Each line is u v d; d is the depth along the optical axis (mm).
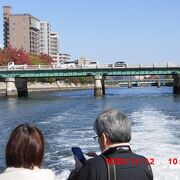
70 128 31797
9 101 83000
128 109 52406
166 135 24969
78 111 51594
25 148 3977
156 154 18172
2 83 144000
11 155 3980
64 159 18859
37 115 46969
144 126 30703
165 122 33656
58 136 27109
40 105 67312
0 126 36094
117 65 100688
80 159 4512
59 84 196625
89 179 4086
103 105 63344
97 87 101938
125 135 4336
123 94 114375
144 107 56062
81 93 133500
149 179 4227
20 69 101875
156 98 84062
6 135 29328
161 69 99938
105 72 101812
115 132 4293
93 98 89875
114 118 4371
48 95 116000
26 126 4141
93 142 23562
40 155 4047
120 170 4117
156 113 44375
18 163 3977
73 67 100688
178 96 91875
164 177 13719
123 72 101250
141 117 39375
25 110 56062
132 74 100938
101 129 4371
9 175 3879
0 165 18078
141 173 4164
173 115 41219
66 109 55844
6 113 51531
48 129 31641
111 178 4066
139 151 19141
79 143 23406
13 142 4000
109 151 4281
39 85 174000
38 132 4113
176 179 13484
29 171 3922
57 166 17344
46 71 101688
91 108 56812
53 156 19719
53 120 39906
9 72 103062
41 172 3953
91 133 28000
